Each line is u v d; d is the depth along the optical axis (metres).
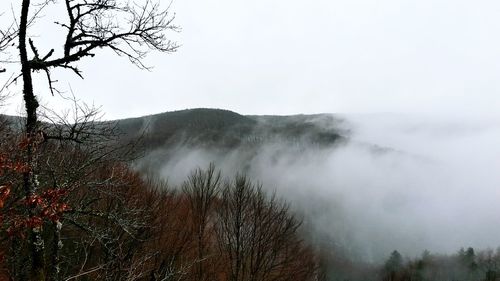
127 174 11.91
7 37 6.64
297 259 20.77
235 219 19.36
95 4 7.41
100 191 8.45
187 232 17.20
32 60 7.07
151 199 15.59
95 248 10.07
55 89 7.47
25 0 6.89
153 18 7.73
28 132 7.03
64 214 7.64
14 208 6.28
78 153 8.15
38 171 7.29
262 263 18.84
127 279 7.61
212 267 18.03
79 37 7.50
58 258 7.50
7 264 7.21
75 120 7.56
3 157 6.34
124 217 9.73
